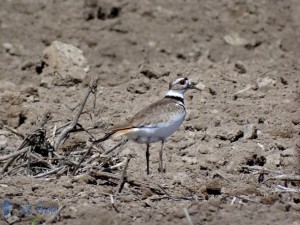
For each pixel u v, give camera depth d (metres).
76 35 32.00
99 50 31.05
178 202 17.86
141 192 18.16
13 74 28.19
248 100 25.34
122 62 30.56
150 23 32.66
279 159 20.72
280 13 33.38
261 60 30.64
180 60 30.77
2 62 29.78
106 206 17.34
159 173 19.83
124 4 33.50
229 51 31.14
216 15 33.09
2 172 19.39
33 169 19.64
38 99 25.66
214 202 17.28
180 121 20.28
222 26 32.50
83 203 17.55
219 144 21.97
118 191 18.12
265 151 21.70
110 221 16.59
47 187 18.30
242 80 27.20
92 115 24.31
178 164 20.53
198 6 33.62
